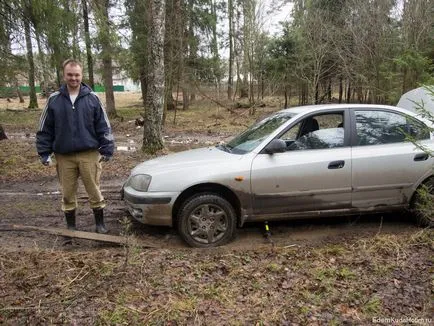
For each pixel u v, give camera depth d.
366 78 16.47
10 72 12.50
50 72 13.05
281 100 31.31
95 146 4.99
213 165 4.87
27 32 11.52
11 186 8.01
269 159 4.94
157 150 11.27
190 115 26.67
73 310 3.17
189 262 4.14
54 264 4.02
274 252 4.48
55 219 5.95
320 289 3.54
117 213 6.17
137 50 21.56
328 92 24.22
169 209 4.80
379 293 3.46
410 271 3.83
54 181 8.42
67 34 11.77
